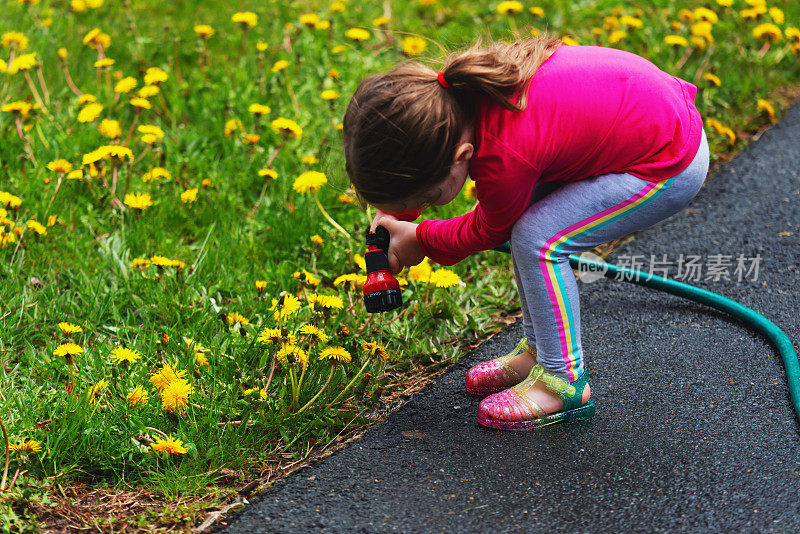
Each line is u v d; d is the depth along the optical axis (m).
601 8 5.14
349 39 4.89
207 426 2.19
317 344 2.38
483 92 1.85
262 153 3.62
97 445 2.11
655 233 3.32
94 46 4.07
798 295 2.85
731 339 2.63
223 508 1.98
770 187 3.55
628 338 2.68
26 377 2.41
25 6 4.80
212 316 2.67
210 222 3.29
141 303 2.76
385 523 1.91
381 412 2.38
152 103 4.05
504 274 3.10
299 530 1.90
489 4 5.30
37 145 3.64
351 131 1.89
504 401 2.24
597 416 2.30
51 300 2.76
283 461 2.18
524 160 1.89
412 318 2.82
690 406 2.32
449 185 1.96
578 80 1.93
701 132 2.07
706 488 1.99
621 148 1.98
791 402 2.31
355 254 3.06
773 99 4.29
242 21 4.14
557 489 2.01
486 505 1.96
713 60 4.46
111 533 1.89
